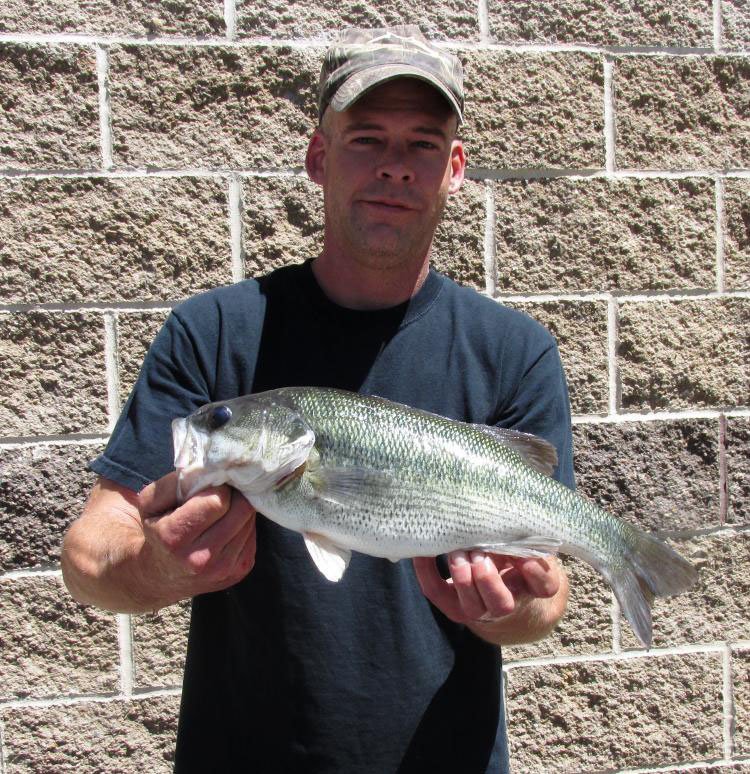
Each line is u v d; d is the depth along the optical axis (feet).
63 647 5.36
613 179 5.75
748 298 5.89
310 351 3.96
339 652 3.78
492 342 4.03
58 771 5.36
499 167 5.63
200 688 3.93
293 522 3.52
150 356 3.98
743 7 5.85
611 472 5.75
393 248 3.89
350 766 3.76
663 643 5.83
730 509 5.87
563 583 4.09
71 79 5.30
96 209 5.34
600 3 5.71
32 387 5.31
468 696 3.92
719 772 5.87
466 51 5.58
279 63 5.45
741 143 5.87
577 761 5.77
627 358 5.78
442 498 3.57
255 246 5.47
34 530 5.31
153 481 3.83
